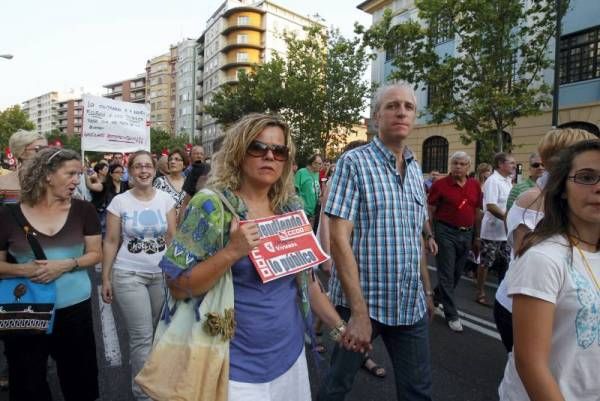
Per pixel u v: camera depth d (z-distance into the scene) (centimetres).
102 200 743
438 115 1274
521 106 1170
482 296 580
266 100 2611
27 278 241
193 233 167
